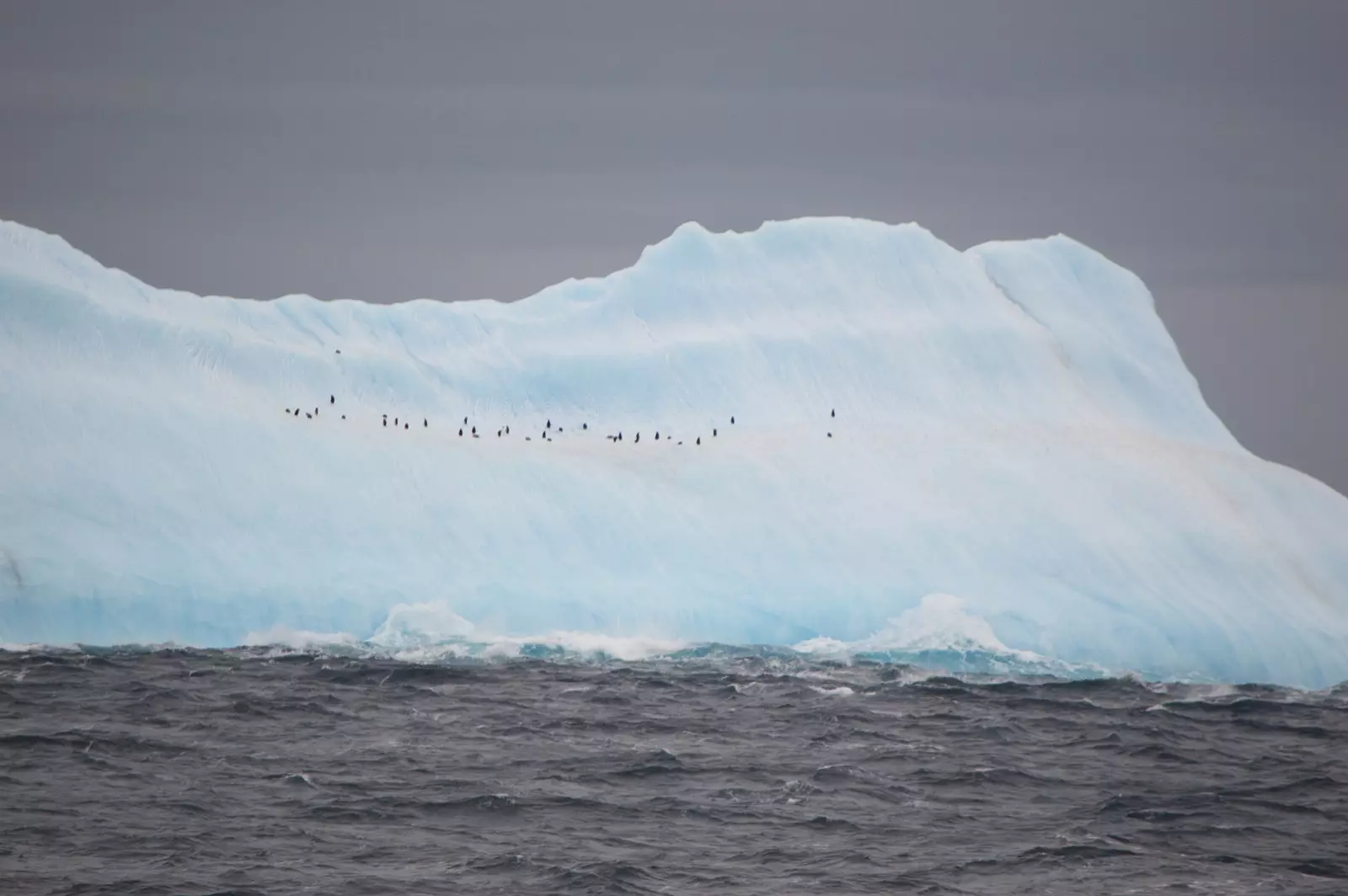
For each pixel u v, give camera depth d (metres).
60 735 119.62
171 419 171.25
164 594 159.00
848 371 196.12
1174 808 110.94
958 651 166.25
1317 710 153.88
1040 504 182.00
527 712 135.88
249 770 112.62
